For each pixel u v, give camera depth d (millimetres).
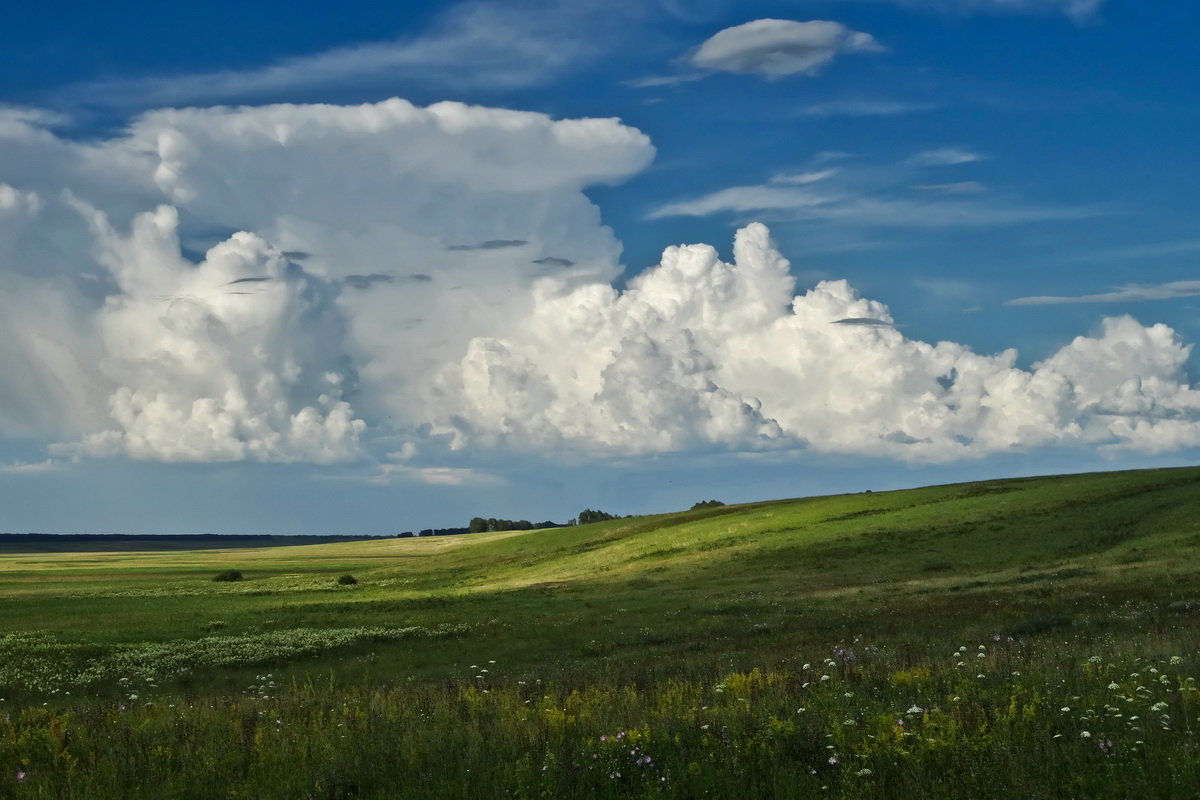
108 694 30078
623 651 34062
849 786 8875
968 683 13281
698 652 30797
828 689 13828
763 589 54000
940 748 9594
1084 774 8750
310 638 41875
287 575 121562
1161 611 28672
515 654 35656
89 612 60344
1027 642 21812
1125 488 77875
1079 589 38562
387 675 32281
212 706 17312
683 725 11398
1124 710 11062
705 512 117375
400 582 94438
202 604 66812
